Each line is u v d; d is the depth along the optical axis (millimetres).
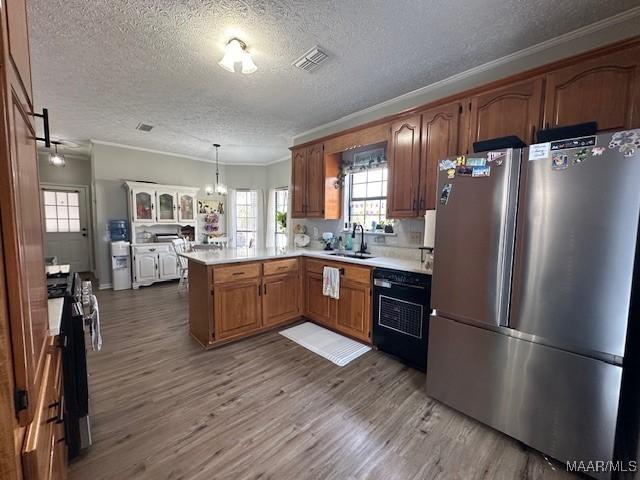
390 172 2820
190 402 1936
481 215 1677
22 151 678
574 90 1787
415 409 1887
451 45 2088
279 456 1503
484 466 1459
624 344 1277
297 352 2662
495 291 1632
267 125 3891
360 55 2215
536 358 1511
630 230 1244
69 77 2539
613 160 1267
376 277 2648
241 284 2857
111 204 4965
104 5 1670
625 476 1389
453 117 2340
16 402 555
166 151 5445
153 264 5102
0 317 513
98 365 2404
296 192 3990
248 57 2020
